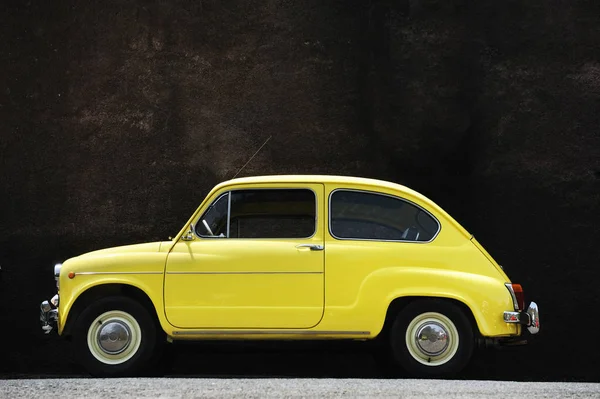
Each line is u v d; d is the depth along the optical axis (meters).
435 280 8.64
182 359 12.30
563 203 12.65
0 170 12.96
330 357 12.27
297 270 8.70
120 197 12.88
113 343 8.73
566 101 12.73
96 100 13.05
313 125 12.91
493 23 12.72
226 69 13.04
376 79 12.65
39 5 13.19
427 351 8.61
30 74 13.12
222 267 8.73
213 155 12.91
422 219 8.91
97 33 13.13
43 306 8.98
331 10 13.05
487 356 12.45
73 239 12.83
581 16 12.80
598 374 12.42
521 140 12.69
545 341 12.47
